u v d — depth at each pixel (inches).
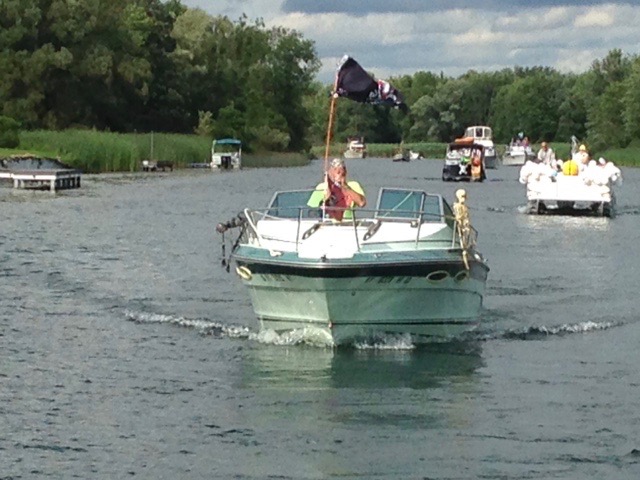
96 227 1558.8
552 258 1225.4
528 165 1828.2
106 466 518.3
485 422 582.6
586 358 721.6
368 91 780.6
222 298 929.5
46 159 2613.2
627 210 1987.0
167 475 507.5
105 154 3368.6
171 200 2144.4
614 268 1139.9
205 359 710.5
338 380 660.1
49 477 504.7
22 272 1077.8
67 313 863.1
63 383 654.5
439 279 720.3
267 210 765.9
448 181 3078.2
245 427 573.0
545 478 504.1
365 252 714.8
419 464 521.0
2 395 628.4
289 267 705.0
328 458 528.7
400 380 661.9
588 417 591.5
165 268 1112.8
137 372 679.1
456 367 693.3
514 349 745.6
